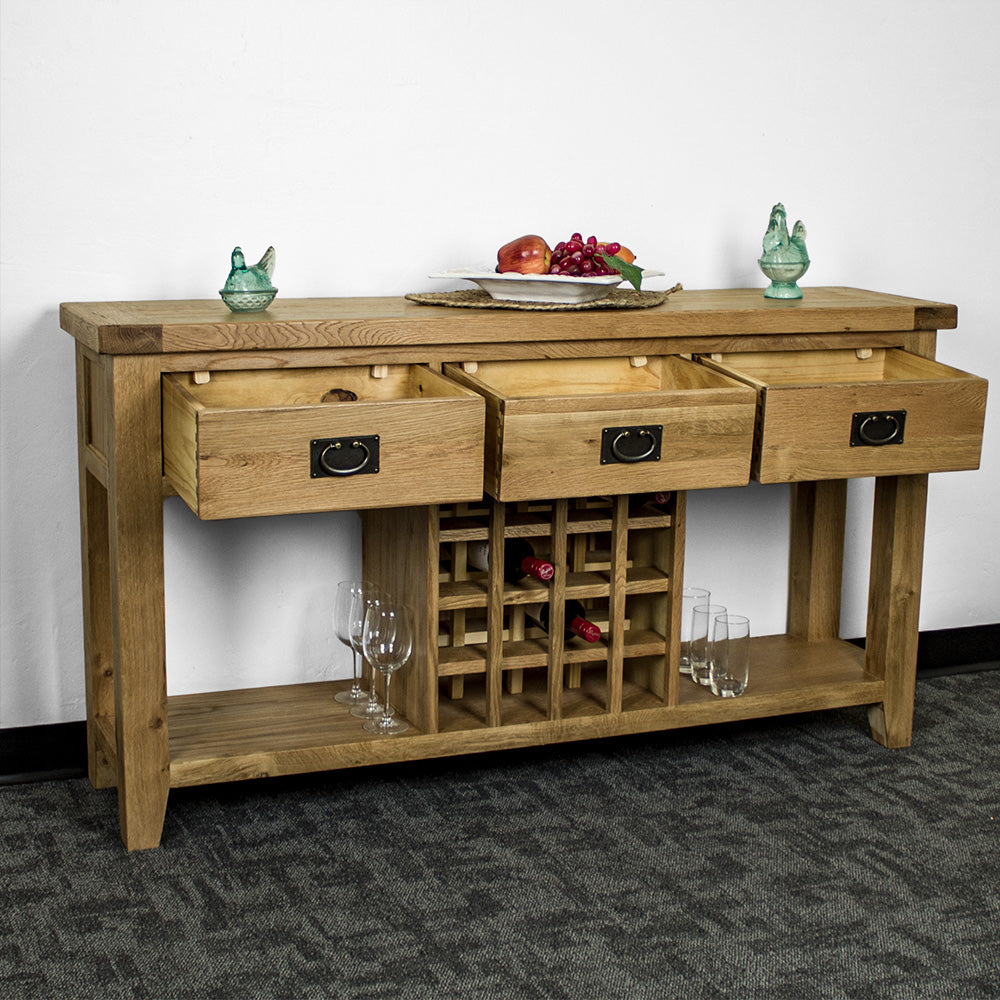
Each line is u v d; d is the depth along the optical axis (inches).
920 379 85.0
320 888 74.1
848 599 112.7
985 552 116.9
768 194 103.4
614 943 69.0
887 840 81.4
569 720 87.8
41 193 84.4
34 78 82.7
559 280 83.4
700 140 100.6
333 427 70.0
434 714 84.4
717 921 71.4
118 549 74.9
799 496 106.0
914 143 107.0
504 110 94.8
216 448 67.9
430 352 80.8
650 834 81.5
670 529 88.3
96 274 86.7
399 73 91.5
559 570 85.4
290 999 63.5
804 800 86.9
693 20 98.5
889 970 67.2
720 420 79.3
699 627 95.2
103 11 83.4
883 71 104.8
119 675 76.6
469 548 88.7
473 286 96.9
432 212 94.4
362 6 89.6
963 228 110.1
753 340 88.3
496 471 76.0
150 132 86.1
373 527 92.9
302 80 89.1
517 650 88.2
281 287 91.7
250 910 71.6
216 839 79.9
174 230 88.0
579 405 75.8
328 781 88.7
